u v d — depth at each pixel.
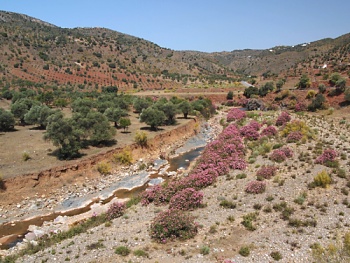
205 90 114.31
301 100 72.31
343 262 13.67
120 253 16.09
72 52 158.62
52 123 33.41
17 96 69.44
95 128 38.78
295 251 15.33
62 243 18.42
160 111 52.09
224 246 16.27
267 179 25.73
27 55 132.88
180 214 18.72
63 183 30.09
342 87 66.12
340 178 23.75
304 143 35.34
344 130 42.41
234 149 35.19
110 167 35.19
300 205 20.38
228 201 22.12
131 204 25.02
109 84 132.75
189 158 42.72
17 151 35.75
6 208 25.38
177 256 15.54
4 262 16.64
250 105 79.44
